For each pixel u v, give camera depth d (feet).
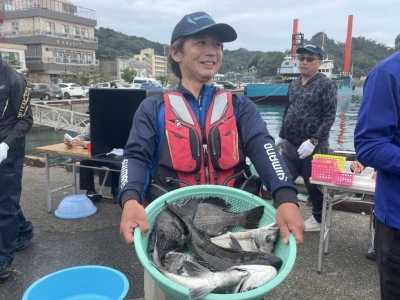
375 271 10.64
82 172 16.15
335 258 11.35
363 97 5.71
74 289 7.46
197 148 5.26
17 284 9.94
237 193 5.23
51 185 18.70
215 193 5.27
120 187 4.99
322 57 13.15
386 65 5.32
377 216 5.89
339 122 76.79
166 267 4.28
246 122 5.60
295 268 10.75
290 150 13.66
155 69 396.78
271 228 4.64
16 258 11.39
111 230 13.51
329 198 11.05
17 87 9.70
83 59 198.18
